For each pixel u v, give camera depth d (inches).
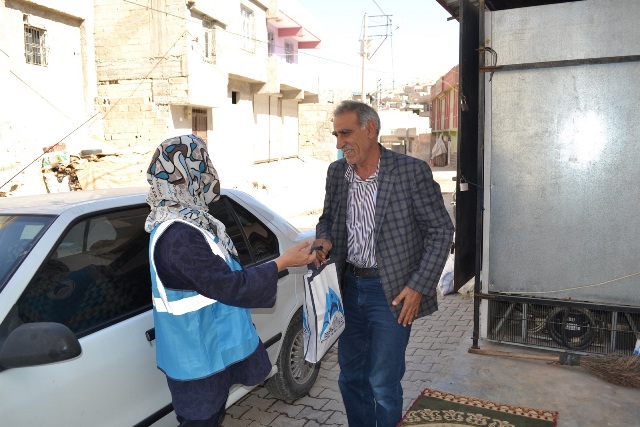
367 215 112.0
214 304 87.2
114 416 97.7
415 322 232.4
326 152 1257.4
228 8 800.3
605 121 150.4
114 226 112.9
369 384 122.5
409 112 2450.8
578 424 124.1
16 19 519.5
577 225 156.2
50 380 88.0
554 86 154.3
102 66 704.4
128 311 106.8
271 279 88.2
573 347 159.5
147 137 675.4
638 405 132.0
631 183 149.7
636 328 156.3
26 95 533.3
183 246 80.7
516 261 163.8
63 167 536.4
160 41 682.2
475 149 170.1
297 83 1074.1
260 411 155.5
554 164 156.6
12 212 109.6
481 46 157.2
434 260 106.3
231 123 882.1
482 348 166.7
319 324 104.9
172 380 86.7
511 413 127.4
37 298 93.4
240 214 144.8
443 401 134.0
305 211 629.9
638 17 145.5
